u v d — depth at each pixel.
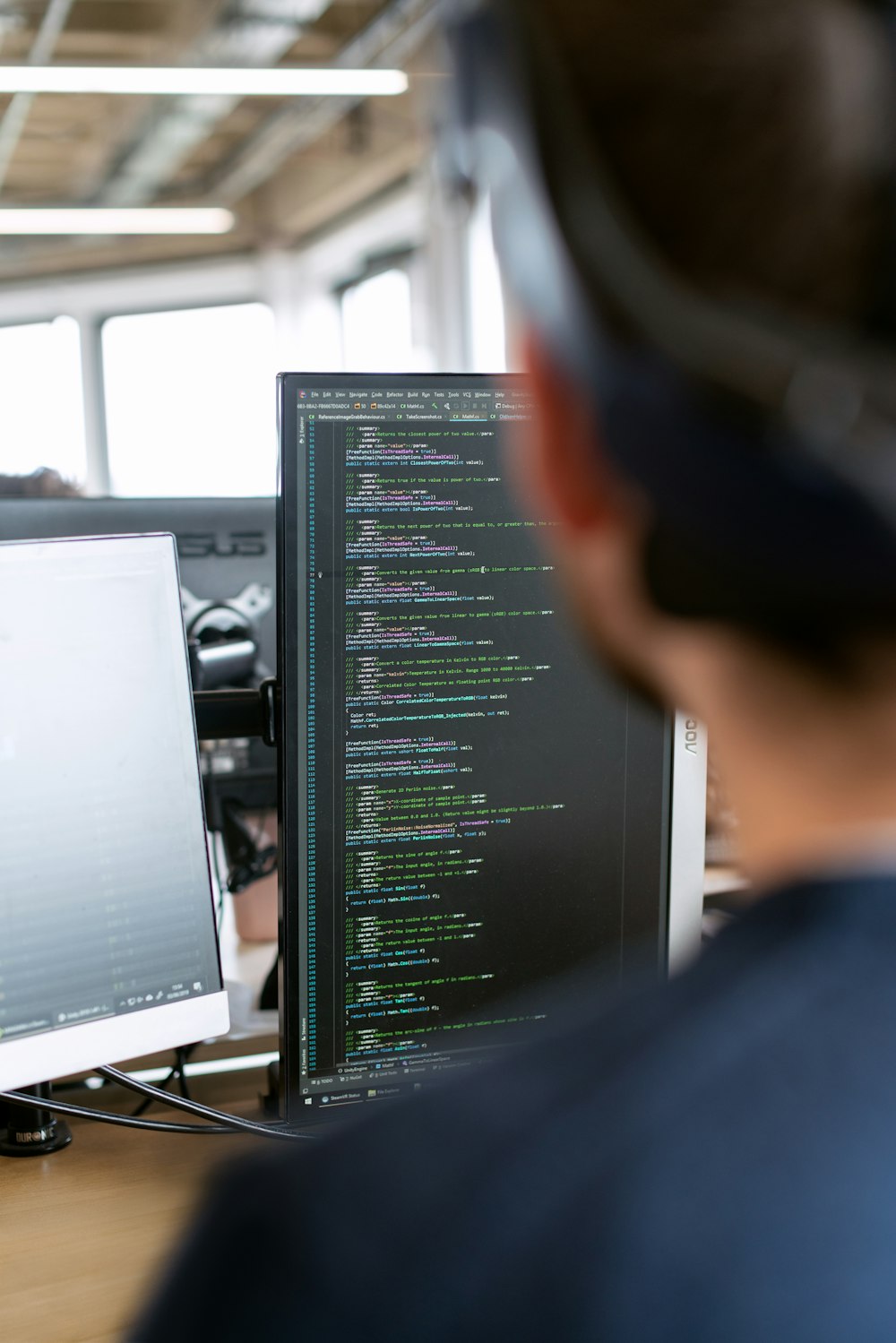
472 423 0.97
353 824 0.97
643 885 1.05
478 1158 0.26
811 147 0.24
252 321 8.56
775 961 0.26
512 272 0.29
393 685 0.97
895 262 0.23
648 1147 0.25
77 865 0.88
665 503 0.26
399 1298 0.25
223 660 1.46
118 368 8.46
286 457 0.93
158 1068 1.17
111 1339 0.76
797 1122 0.24
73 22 6.19
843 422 0.24
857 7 0.25
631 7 0.25
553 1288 0.24
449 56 0.30
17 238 8.25
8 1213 0.91
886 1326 0.22
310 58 6.76
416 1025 1.00
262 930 1.59
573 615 0.31
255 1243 0.27
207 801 1.51
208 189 8.45
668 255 0.25
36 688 0.87
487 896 1.01
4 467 8.14
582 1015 0.29
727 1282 0.23
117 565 0.90
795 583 0.25
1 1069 0.86
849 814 0.27
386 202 7.20
